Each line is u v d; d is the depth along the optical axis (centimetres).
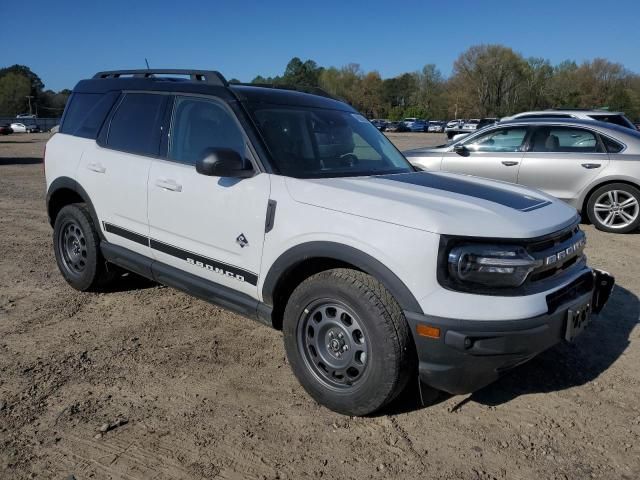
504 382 368
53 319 454
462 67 9469
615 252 696
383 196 310
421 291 282
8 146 3047
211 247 376
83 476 268
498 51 9162
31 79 12550
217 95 386
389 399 302
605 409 339
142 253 434
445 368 284
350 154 398
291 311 330
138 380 359
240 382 360
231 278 367
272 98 397
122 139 453
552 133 842
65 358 386
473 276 280
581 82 9094
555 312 294
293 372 341
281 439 301
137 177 423
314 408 331
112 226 455
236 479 269
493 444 301
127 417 317
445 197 316
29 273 573
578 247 334
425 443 301
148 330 437
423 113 10512
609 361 401
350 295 299
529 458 290
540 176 838
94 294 512
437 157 914
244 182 354
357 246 299
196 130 396
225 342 418
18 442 291
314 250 315
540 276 301
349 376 315
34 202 1017
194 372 371
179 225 394
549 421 325
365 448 295
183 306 488
